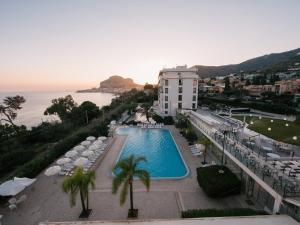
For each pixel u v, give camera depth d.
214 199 16.61
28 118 93.44
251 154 17.97
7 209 15.54
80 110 53.62
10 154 26.59
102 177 20.97
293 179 13.43
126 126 47.16
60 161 22.14
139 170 14.17
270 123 36.34
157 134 40.44
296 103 58.22
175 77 55.44
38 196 17.44
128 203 16.11
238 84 142.38
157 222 11.17
